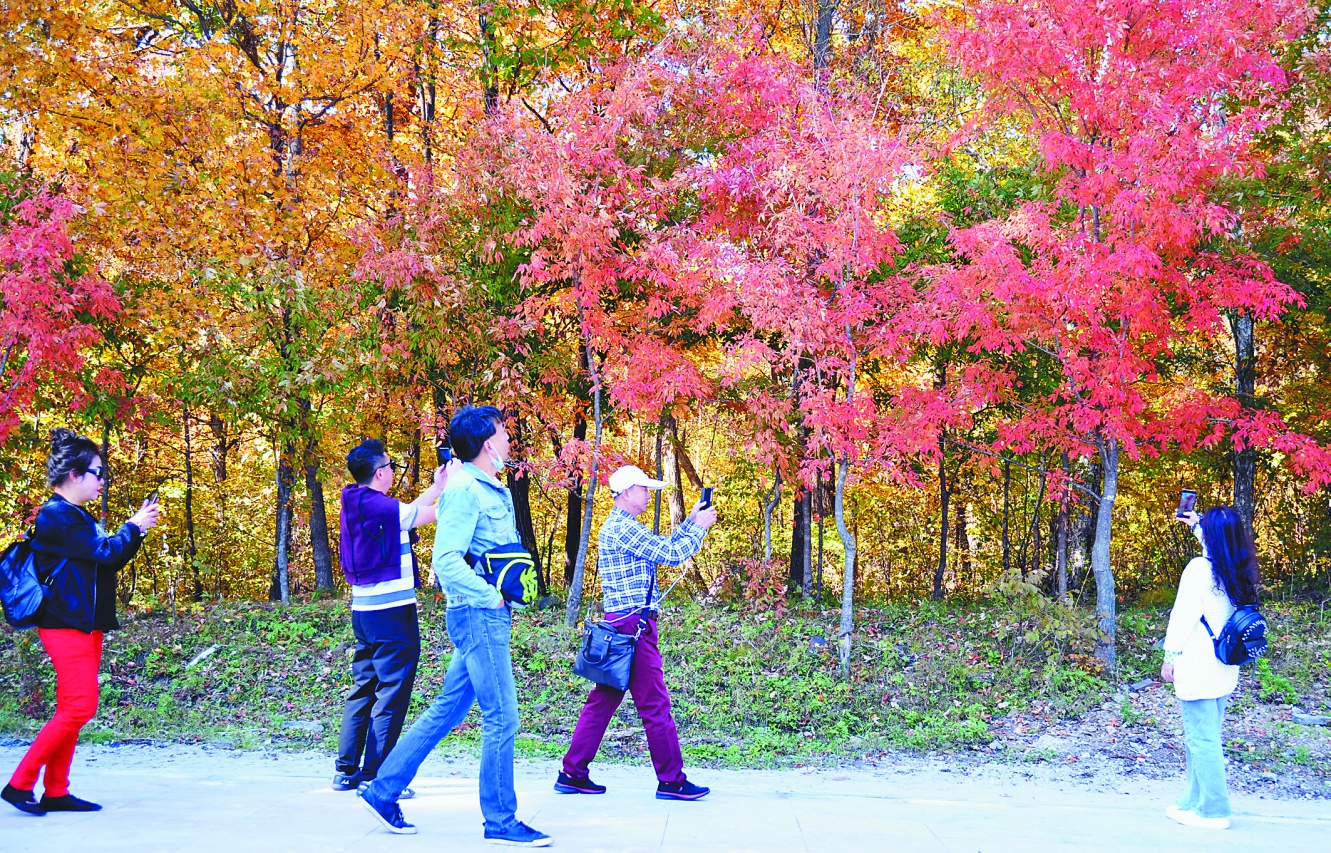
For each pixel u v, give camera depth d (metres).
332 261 13.35
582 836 3.95
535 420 12.27
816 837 4.04
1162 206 7.75
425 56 14.14
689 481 20.59
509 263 11.76
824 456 10.66
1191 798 4.78
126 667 9.12
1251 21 8.08
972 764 6.55
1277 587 12.53
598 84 11.78
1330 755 6.55
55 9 12.20
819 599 13.21
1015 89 8.70
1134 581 15.39
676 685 8.39
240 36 14.36
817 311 8.73
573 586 10.85
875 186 9.07
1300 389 12.78
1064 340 8.64
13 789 4.12
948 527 19.48
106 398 11.66
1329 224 10.77
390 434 15.34
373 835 3.79
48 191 10.22
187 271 11.91
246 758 6.35
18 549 4.13
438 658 9.34
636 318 11.24
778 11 14.85
